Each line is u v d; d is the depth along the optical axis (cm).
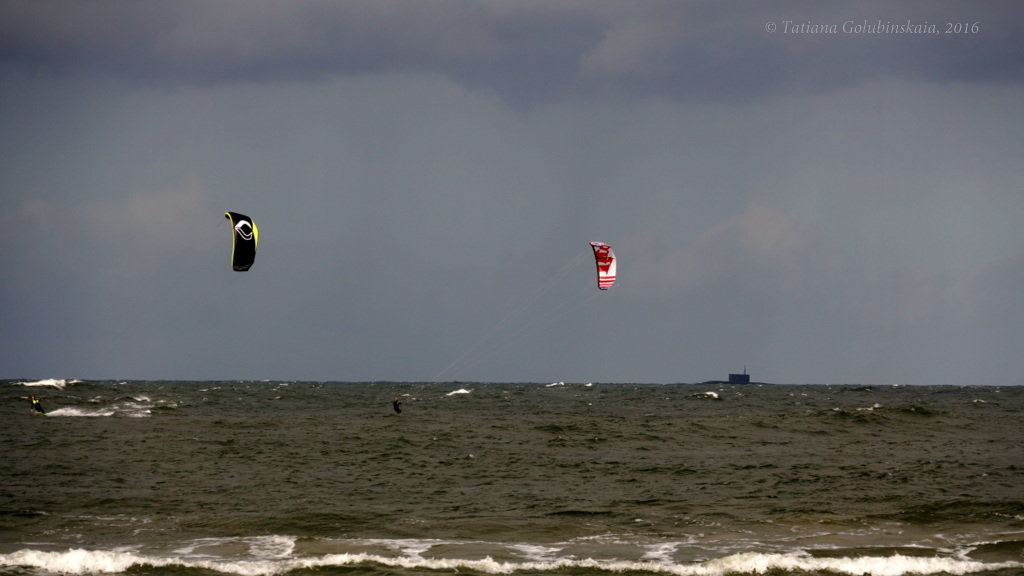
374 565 8081
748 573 7931
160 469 13938
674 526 9812
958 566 8088
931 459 15612
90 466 14150
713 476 13488
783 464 14888
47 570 7875
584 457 15912
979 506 10700
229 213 9788
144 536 9256
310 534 9375
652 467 14500
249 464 14638
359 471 13938
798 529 9638
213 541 9069
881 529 9619
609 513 10494
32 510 10519
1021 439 19525
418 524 9862
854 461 15325
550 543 9056
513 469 14275
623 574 7906
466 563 8144
